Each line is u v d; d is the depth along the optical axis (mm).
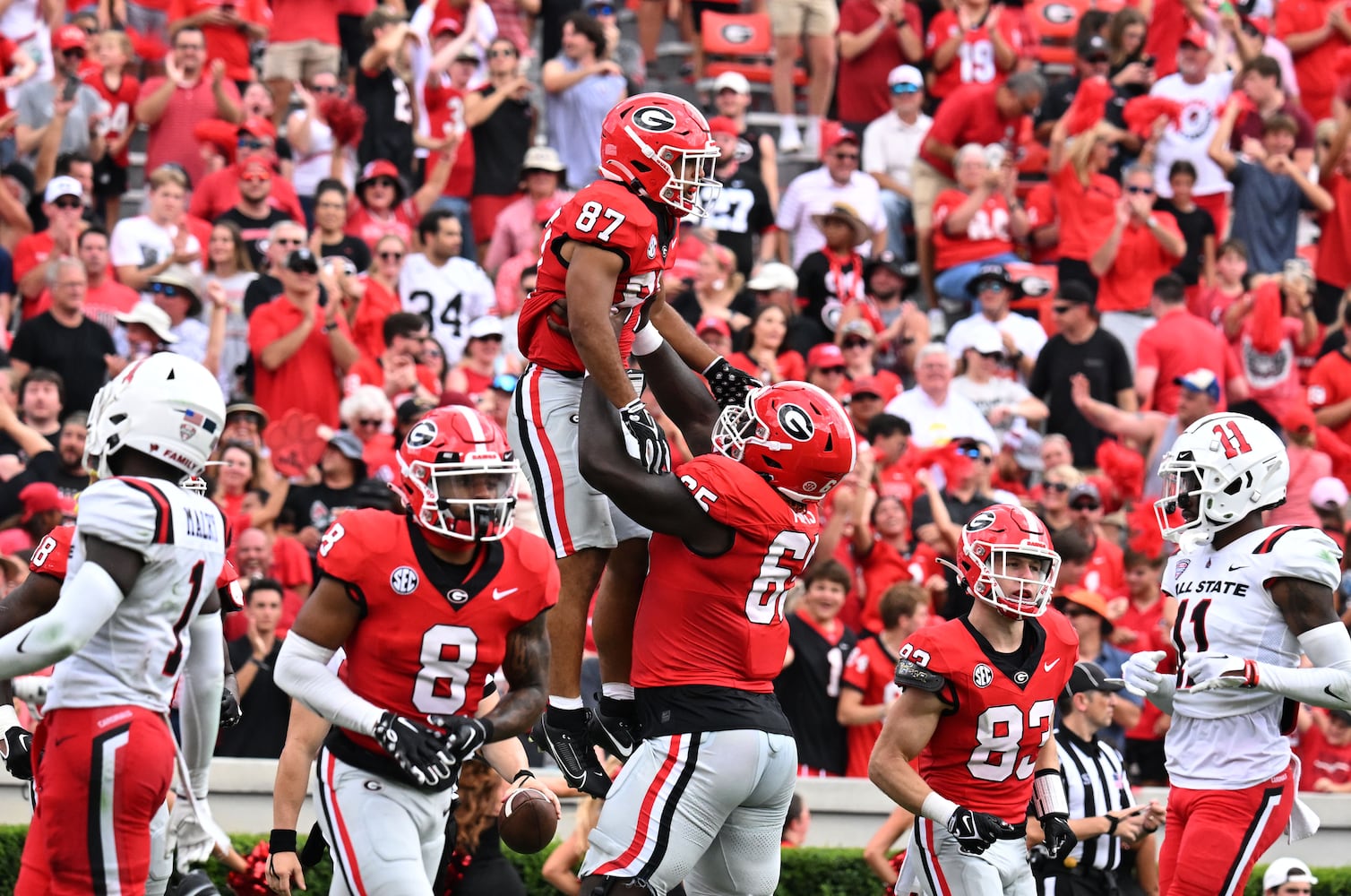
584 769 18688
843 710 30984
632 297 17984
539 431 18422
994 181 45656
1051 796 22453
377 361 38594
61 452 33125
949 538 34812
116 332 37125
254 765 29234
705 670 18562
